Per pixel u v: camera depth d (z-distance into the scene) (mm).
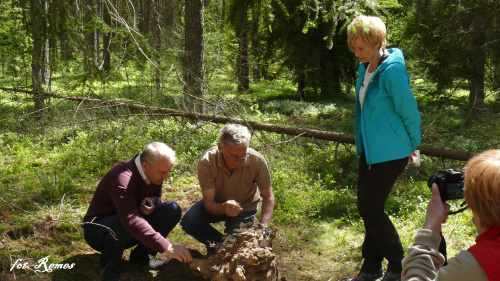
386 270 3945
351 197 5977
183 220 4250
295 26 16219
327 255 4578
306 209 5664
